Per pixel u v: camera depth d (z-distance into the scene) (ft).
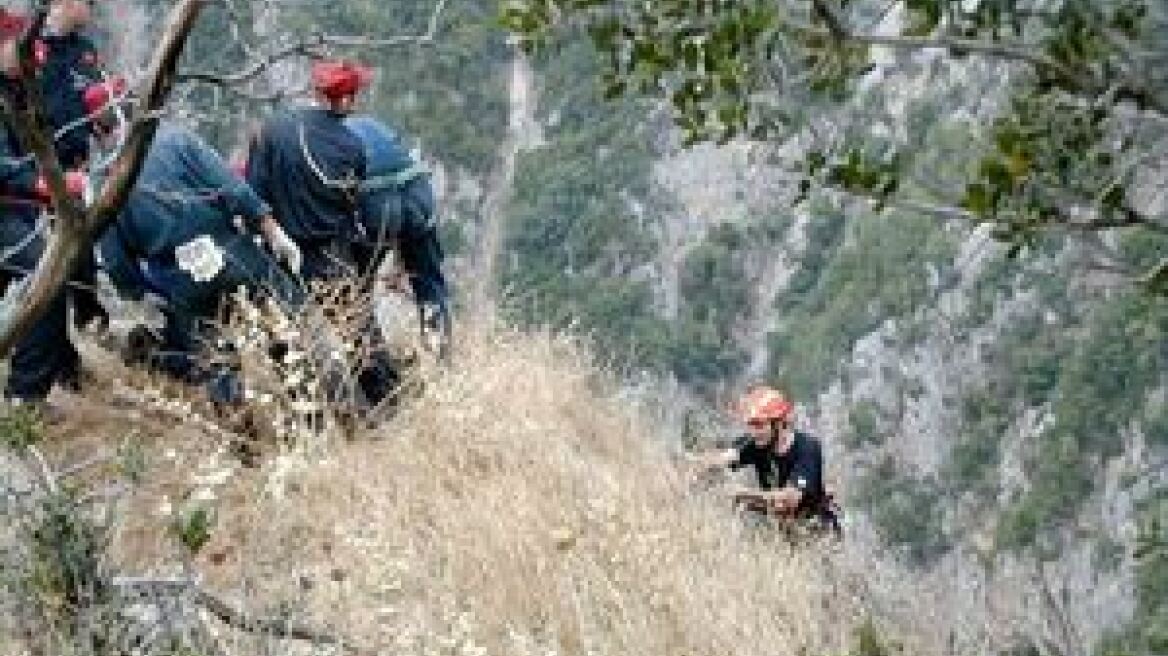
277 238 36.65
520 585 30.66
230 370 35.76
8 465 23.99
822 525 39.55
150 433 35.83
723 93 16.15
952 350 490.08
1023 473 433.89
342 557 31.01
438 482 33.88
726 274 640.99
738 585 32.40
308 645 25.16
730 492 39.11
